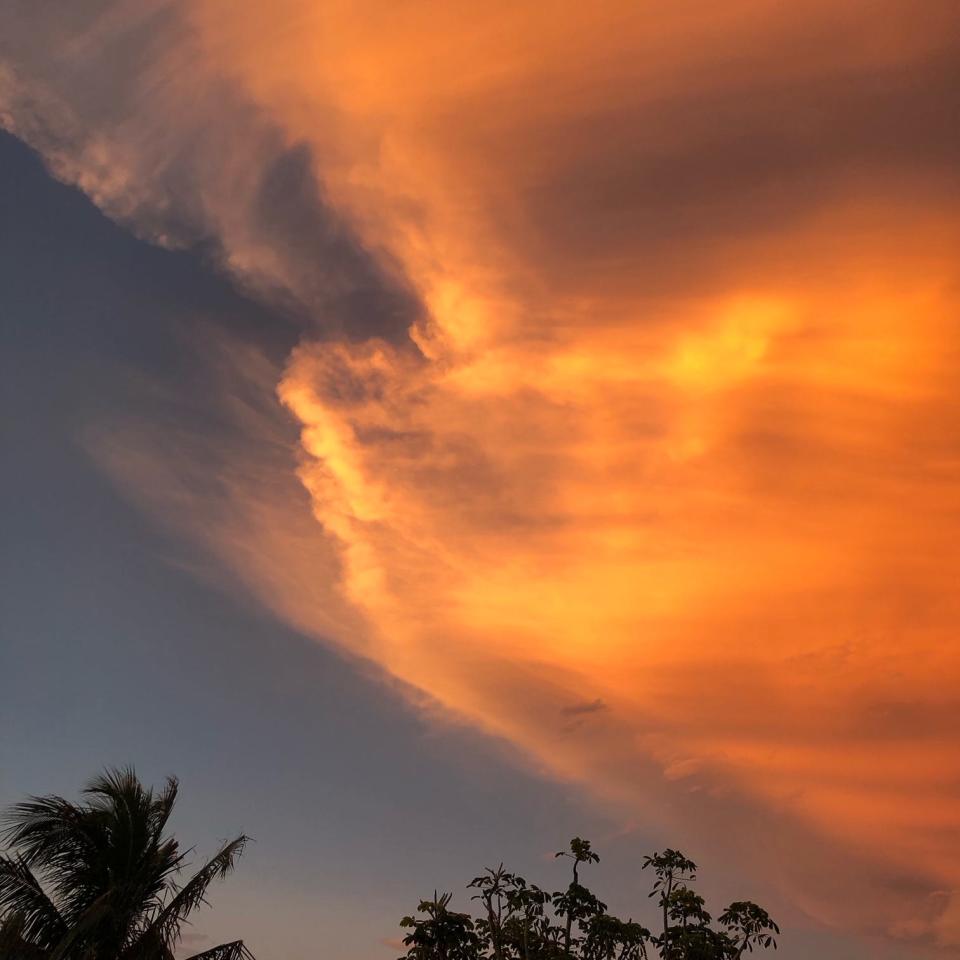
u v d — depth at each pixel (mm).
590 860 21641
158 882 19891
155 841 20375
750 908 21719
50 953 18219
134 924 19219
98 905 17609
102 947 18625
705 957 20609
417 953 19625
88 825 19469
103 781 20484
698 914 21594
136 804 20266
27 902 18906
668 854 22688
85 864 19469
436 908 20109
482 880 21234
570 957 19891
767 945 21359
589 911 21109
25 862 19250
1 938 16969
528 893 21016
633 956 20688
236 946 19656
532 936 20547
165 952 19125
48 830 19344
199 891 19781
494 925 20672
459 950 19750
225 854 20219
